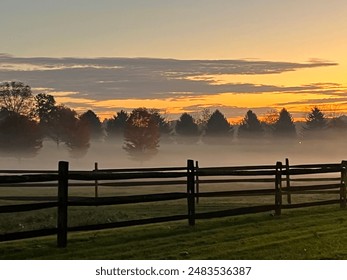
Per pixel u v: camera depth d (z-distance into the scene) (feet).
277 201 66.59
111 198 47.73
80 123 527.81
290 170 68.13
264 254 41.60
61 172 44.19
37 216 71.51
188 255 40.88
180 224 57.82
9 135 451.53
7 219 68.54
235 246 44.70
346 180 75.77
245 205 86.43
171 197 53.67
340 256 40.98
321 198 101.76
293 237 49.11
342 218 62.95
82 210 78.74
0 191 135.03
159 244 45.57
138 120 544.62
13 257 40.32
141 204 88.17
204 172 57.93
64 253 41.68
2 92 502.38
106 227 47.24
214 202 93.56
